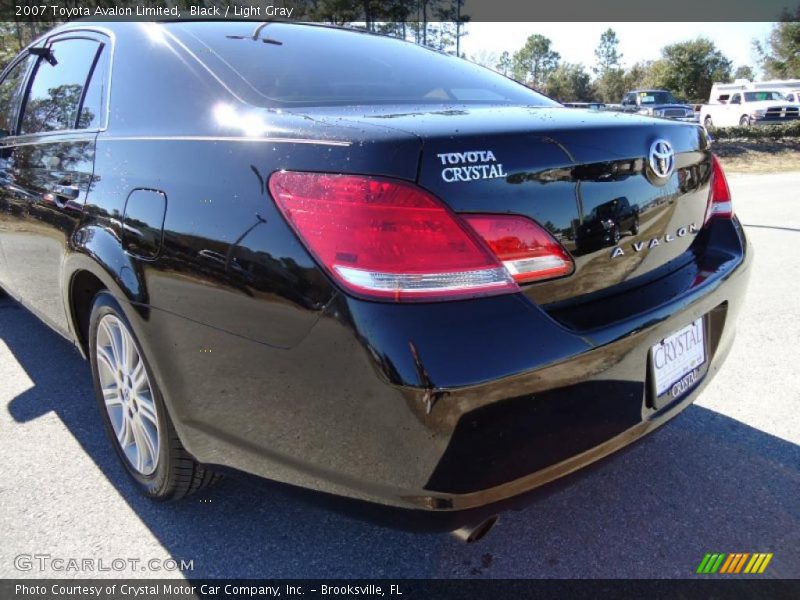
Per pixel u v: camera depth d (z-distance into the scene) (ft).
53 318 9.05
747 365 10.96
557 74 234.17
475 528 5.02
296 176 4.89
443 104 6.64
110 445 8.47
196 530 6.89
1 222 9.70
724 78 190.08
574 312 5.31
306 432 4.99
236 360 5.29
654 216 6.10
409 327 4.44
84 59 8.29
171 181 5.87
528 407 4.73
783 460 8.12
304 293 4.71
